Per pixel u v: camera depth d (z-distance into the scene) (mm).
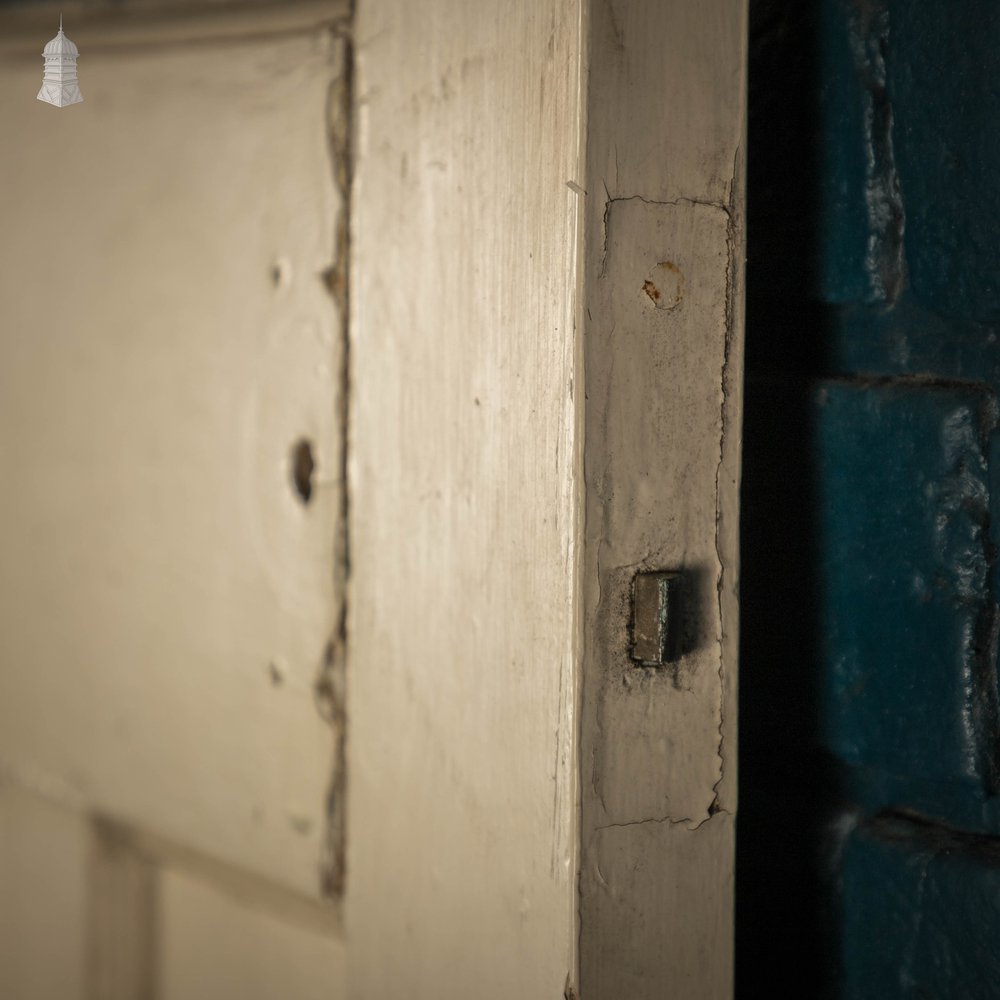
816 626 646
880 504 616
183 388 771
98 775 863
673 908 560
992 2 563
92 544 849
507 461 560
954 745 598
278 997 751
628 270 527
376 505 643
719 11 545
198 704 779
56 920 923
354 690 664
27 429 892
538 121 535
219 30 738
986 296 574
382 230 632
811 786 657
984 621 587
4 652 936
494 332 564
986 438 583
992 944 577
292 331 695
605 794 536
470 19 575
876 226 613
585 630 525
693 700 558
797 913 661
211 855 783
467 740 591
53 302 863
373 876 656
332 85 665
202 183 751
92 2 820
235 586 743
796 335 651
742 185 556
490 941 582
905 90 597
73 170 843
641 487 537
